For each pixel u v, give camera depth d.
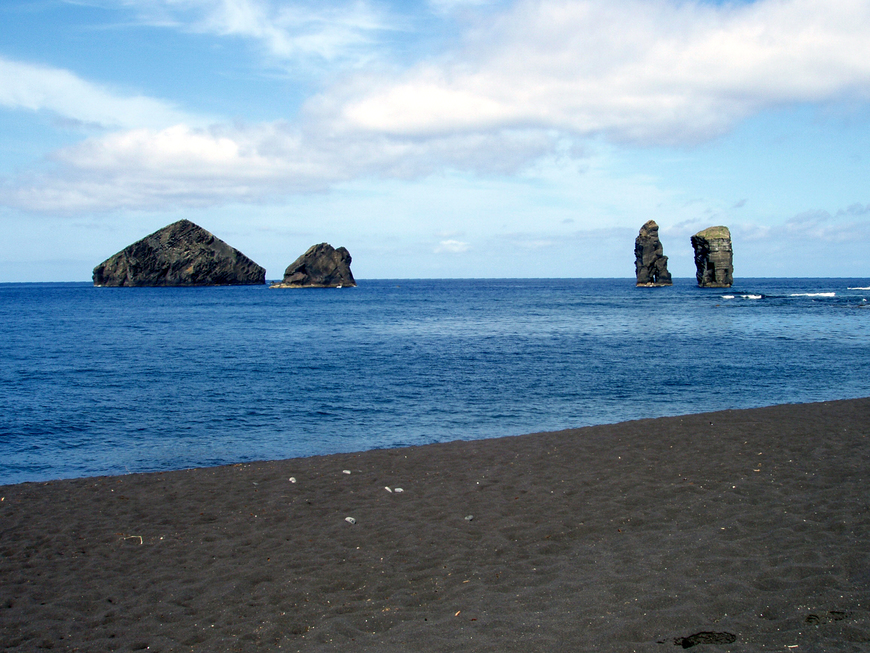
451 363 30.50
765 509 7.57
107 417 18.97
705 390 22.55
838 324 50.72
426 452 12.45
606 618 5.02
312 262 188.62
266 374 27.22
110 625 5.64
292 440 16.14
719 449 11.10
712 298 102.50
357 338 44.50
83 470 13.73
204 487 10.35
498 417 18.53
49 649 5.23
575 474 10.05
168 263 192.75
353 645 4.95
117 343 41.28
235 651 5.04
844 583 5.18
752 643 4.37
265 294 148.12
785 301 87.81
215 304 101.50
